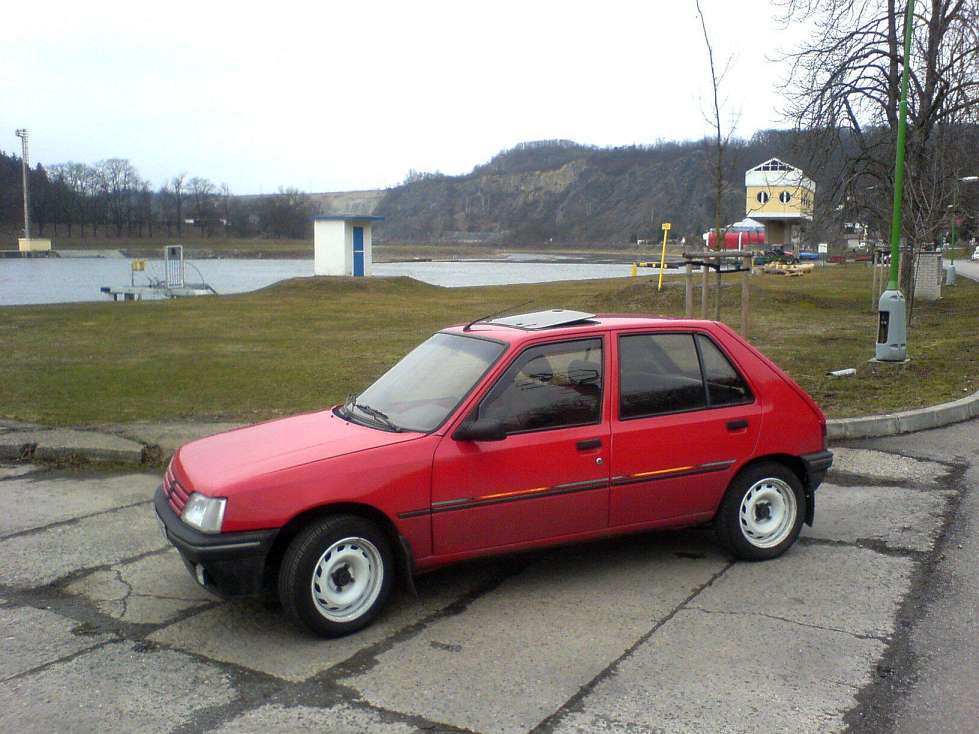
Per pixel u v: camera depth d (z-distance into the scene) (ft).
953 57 64.59
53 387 41.39
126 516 23.26
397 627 16.07
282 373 45.57
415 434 16.51
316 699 13.43
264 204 520.83
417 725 12.59
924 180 68.85
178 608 17.24
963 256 288.71
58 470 28.14
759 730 12.31
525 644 15.23
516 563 19.40
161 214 500.74
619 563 19.30
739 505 18.90
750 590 17.61
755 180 249.14
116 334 65.67
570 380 17.60
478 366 17.46
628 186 596.29
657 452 17.95
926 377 40.70
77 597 17.85
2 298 126.41
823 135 73.67
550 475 17.04
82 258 353.10
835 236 84.89
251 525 14.99
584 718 12.68
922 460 27.68
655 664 14.37
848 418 31.37
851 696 13.25
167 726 12.68
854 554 19.62
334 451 16.01
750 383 19.11
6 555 20.34
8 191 442.50
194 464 16.78
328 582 15.56
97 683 14.07
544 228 601.62
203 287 128.88
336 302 94.84
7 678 14.29
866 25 71.56
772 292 89.30
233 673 14.37
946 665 14.23
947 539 20.44
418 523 16.10
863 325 68.69
